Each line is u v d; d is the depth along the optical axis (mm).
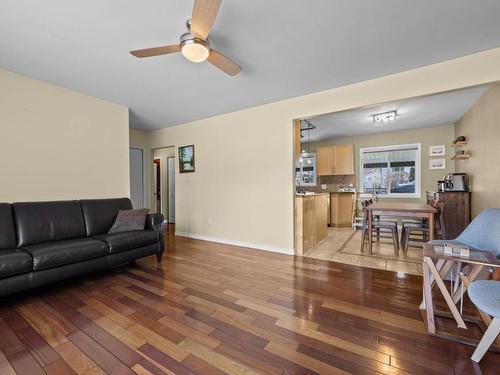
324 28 1952
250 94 3369
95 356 1420
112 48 2219
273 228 3762
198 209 4688
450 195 3848
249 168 3990
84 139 3336
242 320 1791
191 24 1603
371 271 2805
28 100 2805
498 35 2051
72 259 2311
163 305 2025
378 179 6129
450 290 2191
